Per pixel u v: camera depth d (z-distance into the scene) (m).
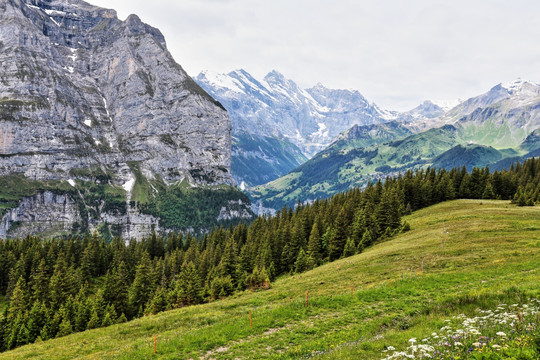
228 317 36.91
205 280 99.56
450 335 15.44
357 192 140.25
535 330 13.31
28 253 121.38
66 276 96.75
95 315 70.88
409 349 15.54
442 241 62.56
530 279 29.77
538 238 52.81
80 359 29.33
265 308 38.25
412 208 122.06
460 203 110.88
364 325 26.55
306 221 119.06
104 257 137.25
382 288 37.53
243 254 101.12
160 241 165.12
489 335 14.59
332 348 21.72
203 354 25.27
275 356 22.55
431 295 33.06
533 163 157.62
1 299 107.44
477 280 35.69
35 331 73.94
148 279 98.88
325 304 34.44
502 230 62.72
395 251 63.12
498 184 127.56
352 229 98.44
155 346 27.14
